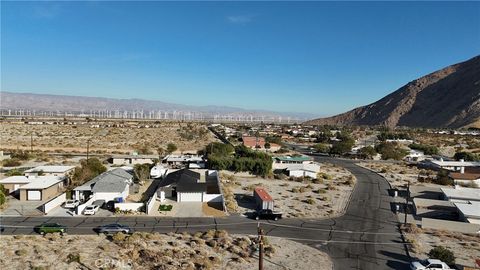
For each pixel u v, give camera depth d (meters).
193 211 52.06
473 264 35.97
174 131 193.88
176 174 68.75
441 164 94.94
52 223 44.09
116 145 126.06
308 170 81.81
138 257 34.84
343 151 126.00
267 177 80.12
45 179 63.12
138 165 76.62
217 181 70.25
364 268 34.69
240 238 41.03
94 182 60.19
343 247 39.94
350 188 71.31
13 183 60.38
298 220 49.25
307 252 38.16
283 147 138.50
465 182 76.75
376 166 102.06
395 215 53.12
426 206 55.69
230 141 146.38
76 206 51.25
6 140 129.75
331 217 51.19
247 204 56.88
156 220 47.62
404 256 37.78
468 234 45.31
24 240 38.50
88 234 41.28
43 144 121.19
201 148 123.94
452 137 189.75
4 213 49.25
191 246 38.16
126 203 51.41
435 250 36.75
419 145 142.12
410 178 83.75
